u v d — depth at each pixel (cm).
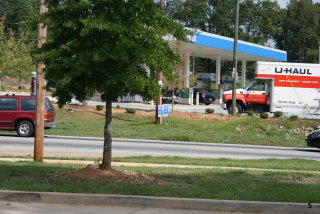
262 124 3103
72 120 3155
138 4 1013
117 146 2139
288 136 2945
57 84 1081
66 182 991
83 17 1021
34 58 1062
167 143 2408
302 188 1030
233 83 3331
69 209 817
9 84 7294
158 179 1096
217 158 1780
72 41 996
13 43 5047
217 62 5488
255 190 980
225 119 3209
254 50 5228
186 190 938
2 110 2339
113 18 1003
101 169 1110
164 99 4628
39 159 1462
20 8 7644
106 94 1059
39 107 1455
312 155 2164
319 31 9488
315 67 3216
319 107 3219
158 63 1022
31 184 950
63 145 2073
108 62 990
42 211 801
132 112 3359
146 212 809
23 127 2345
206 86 5816
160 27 1052
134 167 1351
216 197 877
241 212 827
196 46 4522
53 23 1038
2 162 1359
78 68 958
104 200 846
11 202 854
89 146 2066
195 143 2503
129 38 996
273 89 3278
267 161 1697
